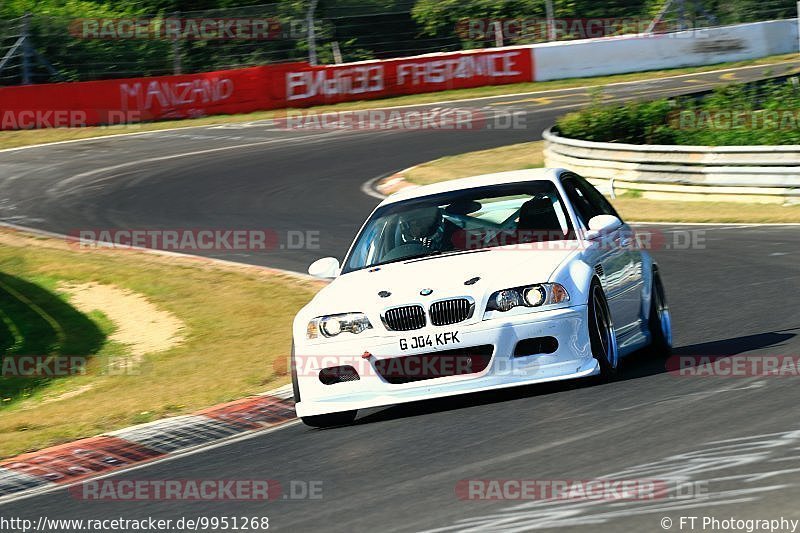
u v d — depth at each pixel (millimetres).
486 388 23719
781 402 20844
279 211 70500
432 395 23844
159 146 99438
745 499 15141
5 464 26516
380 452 21766
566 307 24016
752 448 17750
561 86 121875
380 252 27484
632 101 82250
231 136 103000
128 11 145500
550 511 15820
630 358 30344
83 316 50000
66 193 81375
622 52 128125
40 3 140000
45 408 33781
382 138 97938
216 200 75500
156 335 44688
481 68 123312
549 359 23922
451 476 18812
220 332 42938
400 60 121188
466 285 24125
